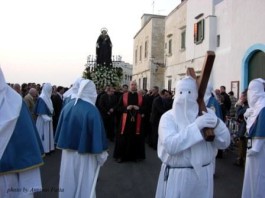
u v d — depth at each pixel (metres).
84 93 4.78
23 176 2.86
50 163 9.20
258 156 5.10
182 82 3.39
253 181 5.14
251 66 13.98
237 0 14.73
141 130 9.73
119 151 9.55
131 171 8.44
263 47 12.84
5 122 2.68
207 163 3.37
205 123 3.19
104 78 18.47
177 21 23.89
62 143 4.65
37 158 2.87
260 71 13.30
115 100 13.50
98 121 4.68
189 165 3.33
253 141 5.13
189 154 3.32
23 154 2.82
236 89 14.77
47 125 10.48
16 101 2.81
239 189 6.94
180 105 3.35
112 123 13.65
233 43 15.18
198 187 3.30
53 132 11.88
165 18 27.98
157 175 8.03
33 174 2.90
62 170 4.72
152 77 30.11
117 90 14.62
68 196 4.64
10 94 2.81
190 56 20.61
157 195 3.55
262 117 5.04
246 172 5.26
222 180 7.62
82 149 4.55
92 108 4.73
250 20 13.79
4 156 2.74
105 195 6.46
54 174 7.94
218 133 3.33
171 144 3.20
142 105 9.86
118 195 6.47
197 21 19.28
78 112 4.67
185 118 3.33
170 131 3.29
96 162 4.79
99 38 23.12
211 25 17.28
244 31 14.25
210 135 3.17
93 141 4.59
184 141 3.17
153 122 11.77
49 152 10.53
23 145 2.82
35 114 10.28
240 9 14.53
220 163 9.38
